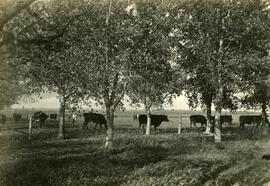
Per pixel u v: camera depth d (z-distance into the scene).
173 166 15.30
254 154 20.05
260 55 29.41
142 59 20.33
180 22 27.25
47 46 11.00
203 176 14.16
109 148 19.27
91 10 18.39
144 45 20.86
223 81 27.45
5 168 13.10
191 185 13.16
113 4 20.88
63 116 26.03
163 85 26.44
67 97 21.44
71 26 16.89
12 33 7.41
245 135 31.19
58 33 11.36
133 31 19.94
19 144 20.14
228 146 23.06
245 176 15.05
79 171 13.40
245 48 30.11
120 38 19.92
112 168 14.43
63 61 19.69
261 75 29.56
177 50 28.70
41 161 14.87
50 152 17.94
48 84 23.77
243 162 17.53
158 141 23.88
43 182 12.16
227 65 27.05
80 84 20.17
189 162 16.22
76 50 19.31
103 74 19.34
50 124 43.56
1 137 20.31
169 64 26.69
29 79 21.59
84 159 15.82
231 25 27.47
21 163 14.08
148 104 30.67
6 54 7.59
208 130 33.72
